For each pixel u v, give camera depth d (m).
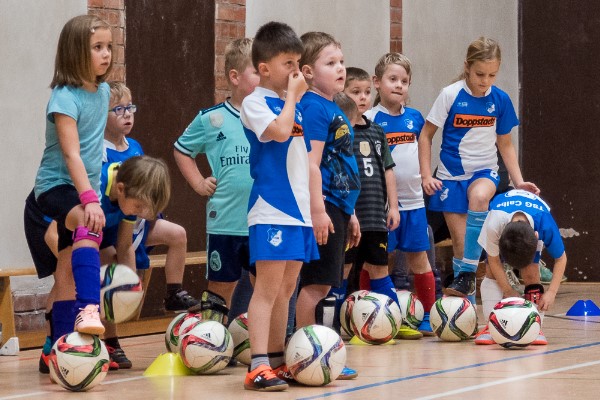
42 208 6.14
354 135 8.03
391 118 8.82
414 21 12.52
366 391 5.48
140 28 9.62
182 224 10.08
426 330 8.31
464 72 8.88
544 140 13.69
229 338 6.32
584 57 13.43
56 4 9.08
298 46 5.59
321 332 5.71
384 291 8.05
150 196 6.04
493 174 8.70
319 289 6.48
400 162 8.68
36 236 6.52
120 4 9.45
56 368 5.65
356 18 11.77
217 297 6.97
